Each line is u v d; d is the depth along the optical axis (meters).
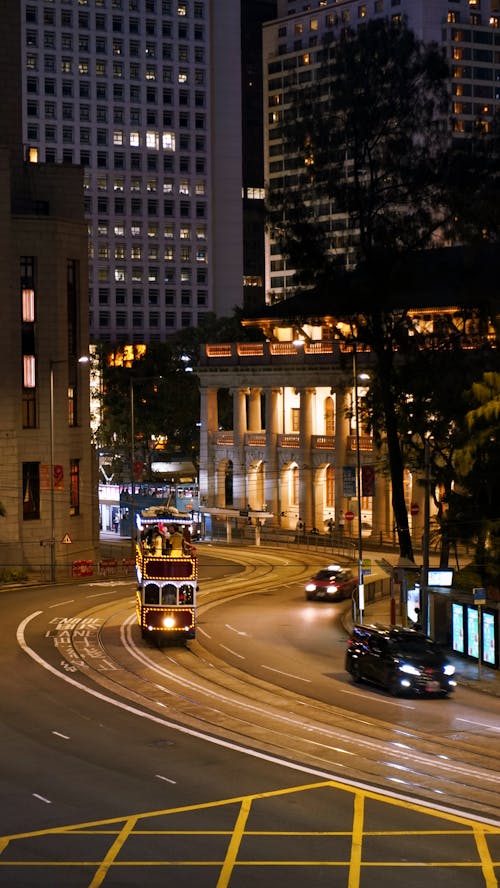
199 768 38.12
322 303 95.12
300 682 55.03
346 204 89.38
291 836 30.58
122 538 148.12
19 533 107.62
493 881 27.14
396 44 88.56
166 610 64.44
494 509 74.31
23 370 108.81
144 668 58.25
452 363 85.44
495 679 56.34
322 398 145.00
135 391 179.75
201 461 152.38
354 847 29.66
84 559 113.75
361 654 54.81
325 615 80.12
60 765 38.50
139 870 27.86
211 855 29.00
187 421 180.25
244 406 148.00
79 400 113.75
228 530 138.50
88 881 27.08
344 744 41.69
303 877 27.38
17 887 26.64
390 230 88.25
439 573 68.94
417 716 47.25
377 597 89.56
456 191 86.62
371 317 90.94
